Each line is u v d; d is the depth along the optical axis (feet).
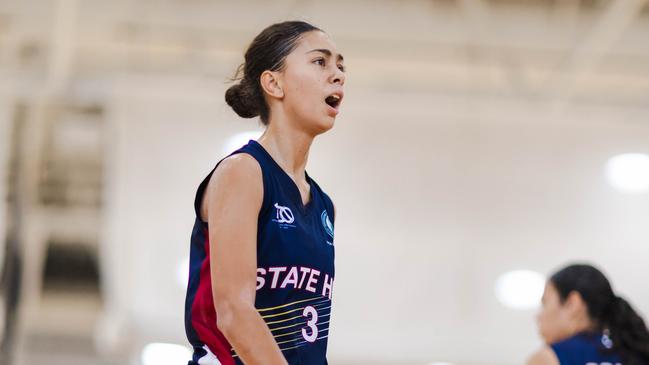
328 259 17.67
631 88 84.33
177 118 80.38
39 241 95.50
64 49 74.28
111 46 78.28
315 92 17.90
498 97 80.53
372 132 82.79
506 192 85.66
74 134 87.71
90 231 101.35
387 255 88.69
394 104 80.69
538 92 80.94
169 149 81.25
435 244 87.97
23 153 83.20
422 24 75.51
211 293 16.88
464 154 84.23
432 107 81.15
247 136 79.46
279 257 16.87
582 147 84.23
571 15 76.28
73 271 114.21
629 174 83.51
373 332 90.89
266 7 74.49
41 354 119.03
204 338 16.89
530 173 84.94
